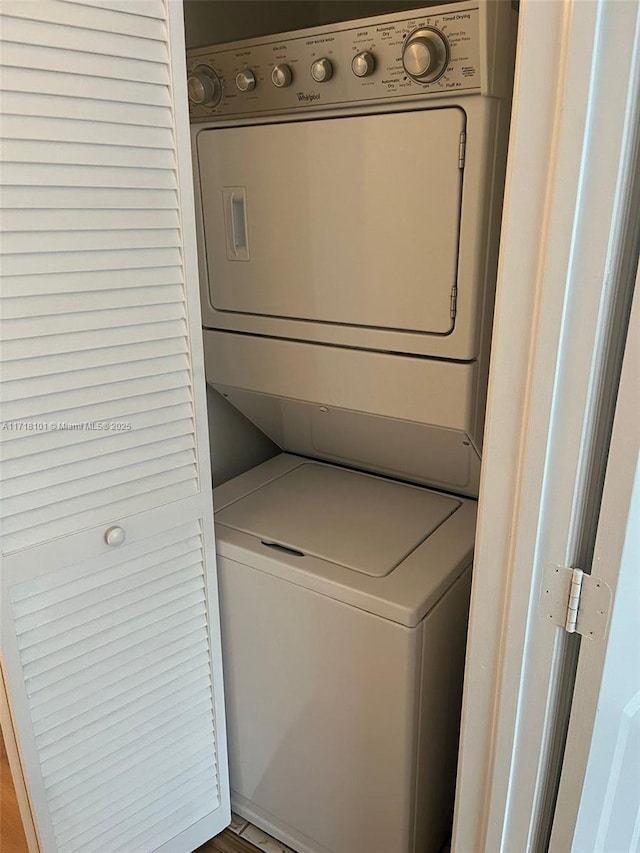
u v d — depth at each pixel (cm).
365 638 160
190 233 147
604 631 106
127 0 126
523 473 105
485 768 129
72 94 124
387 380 170
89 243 132
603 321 93
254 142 171
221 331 200
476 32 130
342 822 188
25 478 135
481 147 139
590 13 82
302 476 220
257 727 198
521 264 96
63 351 133
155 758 179
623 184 87
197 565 173
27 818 159
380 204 155
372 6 215
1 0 112
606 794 130
